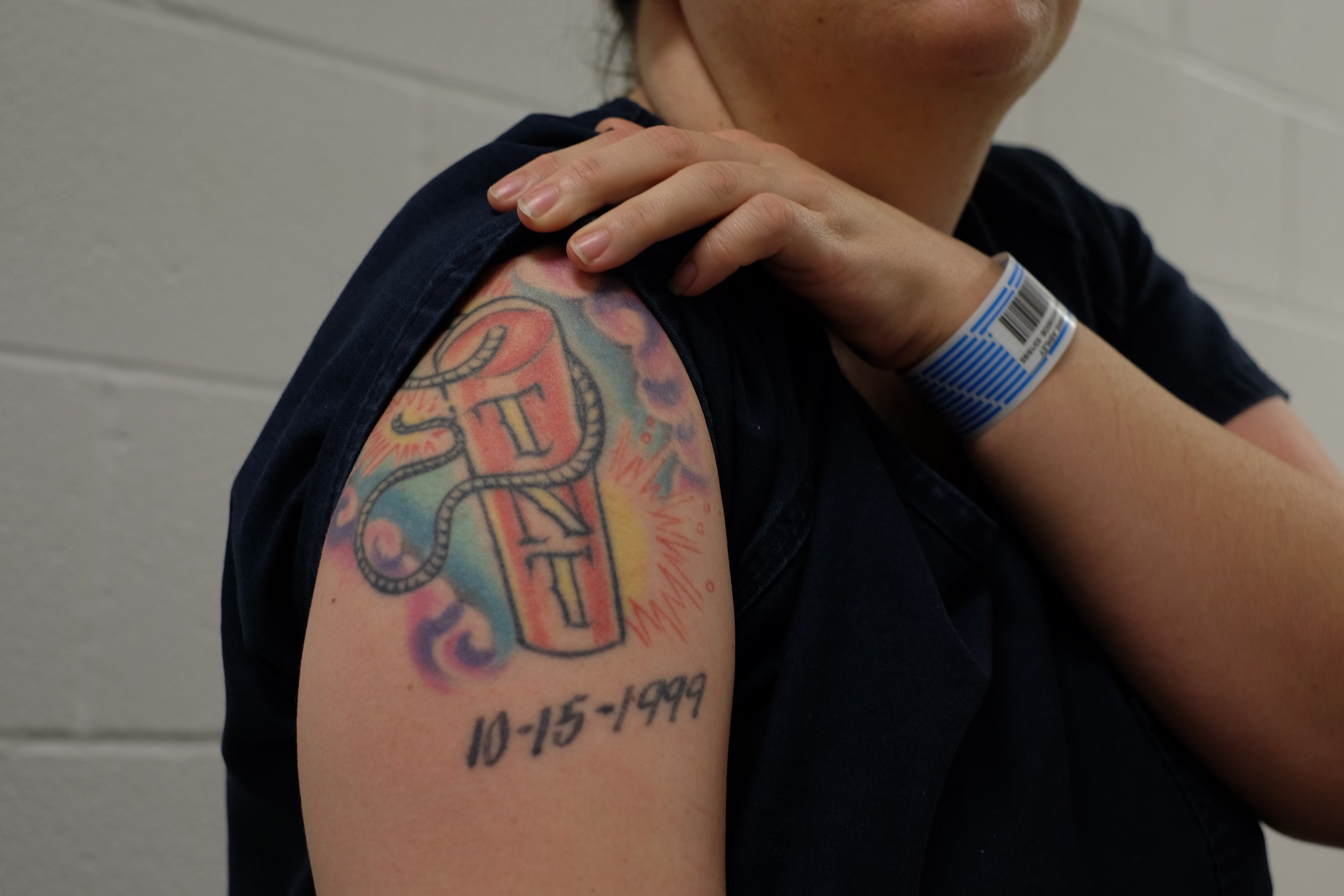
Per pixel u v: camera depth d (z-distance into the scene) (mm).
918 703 475
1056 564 610
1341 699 583
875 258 554
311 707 397
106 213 1058
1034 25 580
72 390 1042
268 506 508
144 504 1072
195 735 1089
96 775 1043
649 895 367
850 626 491
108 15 1062
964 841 501
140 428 1072
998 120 651
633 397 438
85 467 1047
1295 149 1904
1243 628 580
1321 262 1935
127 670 1060
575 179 475
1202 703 589
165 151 1086
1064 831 521
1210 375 827
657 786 383
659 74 684
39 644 1023
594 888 360
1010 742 535
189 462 1094
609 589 400
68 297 1041
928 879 488
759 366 509
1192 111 1789
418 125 1229
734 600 484
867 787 463
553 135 573
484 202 526
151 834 1062
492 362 436
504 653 383
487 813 363
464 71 1259
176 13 1096
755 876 453
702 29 640
